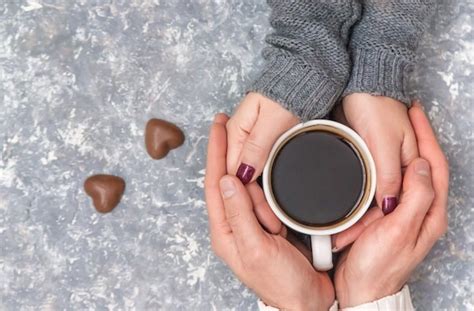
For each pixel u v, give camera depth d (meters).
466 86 0.84
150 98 0.83
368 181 0.76
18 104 0.83
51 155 0.83
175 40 0.84
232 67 0.84
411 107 0.79
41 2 0.84
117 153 0.83
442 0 0.84
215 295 0.82
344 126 0.76
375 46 0.77
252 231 0.73
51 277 0.82
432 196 0.74
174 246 0.82
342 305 0.78
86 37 0.84
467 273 0.83
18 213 0.82
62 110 0.83
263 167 0.75
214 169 0.77
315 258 0.76
